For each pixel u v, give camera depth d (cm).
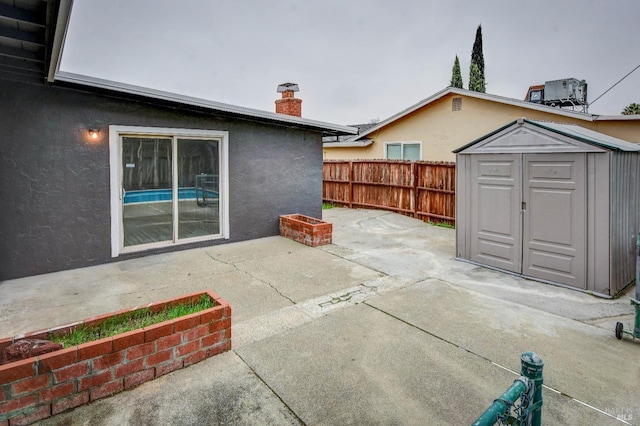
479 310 426
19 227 530
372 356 326
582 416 253
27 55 405
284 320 398
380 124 1445
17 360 245
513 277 546
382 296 469
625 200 495
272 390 278
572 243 493
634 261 527
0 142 509
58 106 546
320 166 891
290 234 785
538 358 182
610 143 501
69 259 571
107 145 591
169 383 284
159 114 638
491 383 287
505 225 564
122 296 466
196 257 643
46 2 299
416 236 838
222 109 658
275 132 799
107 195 596
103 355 263
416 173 1041
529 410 176
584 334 370
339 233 861
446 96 1259
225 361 316
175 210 680
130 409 255
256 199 781
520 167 541
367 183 1191
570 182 491
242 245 731
